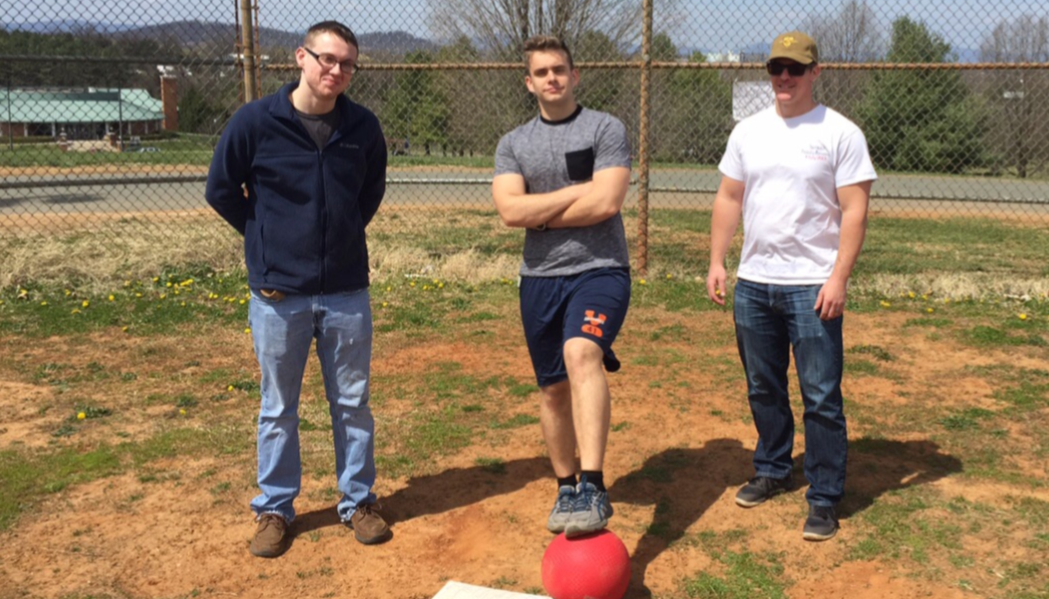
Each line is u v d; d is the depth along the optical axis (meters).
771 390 4.30
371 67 8.88
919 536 4.02
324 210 3.76
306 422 5.48
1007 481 4.61
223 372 6.48
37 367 6.53
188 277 9.13
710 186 17.25
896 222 15.09
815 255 3.98
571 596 3.31
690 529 4.12
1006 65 8.15
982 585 3.62
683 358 6.75
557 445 3.90
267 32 9.37
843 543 3.98
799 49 3.83
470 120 15.40
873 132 19.28
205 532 4.11
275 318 3.83
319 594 3.62
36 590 3.61
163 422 5.50
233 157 3.70
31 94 21.27
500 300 8.49
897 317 7.95
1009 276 9.63
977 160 20.23
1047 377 6.32
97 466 4.81
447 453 5.02
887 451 5.02
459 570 3.79
